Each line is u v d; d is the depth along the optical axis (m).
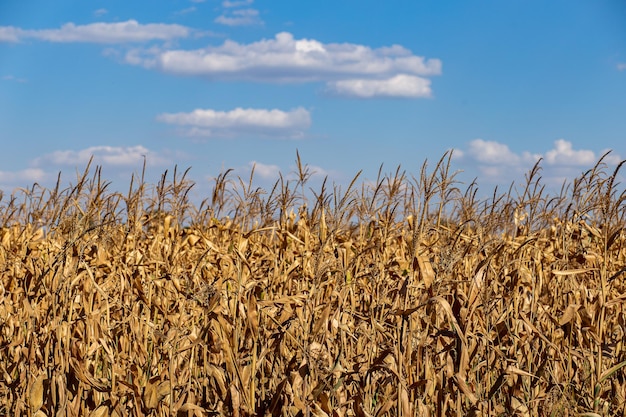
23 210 13.27
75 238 7.03
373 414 6.53
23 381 7.11
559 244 9.92
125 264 8.86
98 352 7.87
